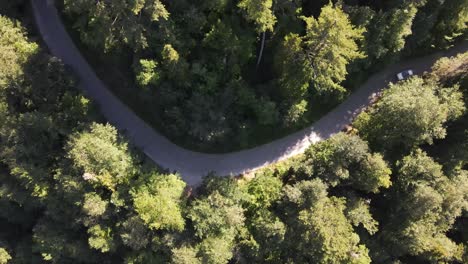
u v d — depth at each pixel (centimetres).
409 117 4750
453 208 5272
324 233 4575
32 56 4791
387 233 5241
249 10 3972
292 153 5431
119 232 4703
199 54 4675
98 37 4453
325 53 4228
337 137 4947
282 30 4769
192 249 4541
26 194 4956
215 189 4772
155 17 3975
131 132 5322
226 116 4925
